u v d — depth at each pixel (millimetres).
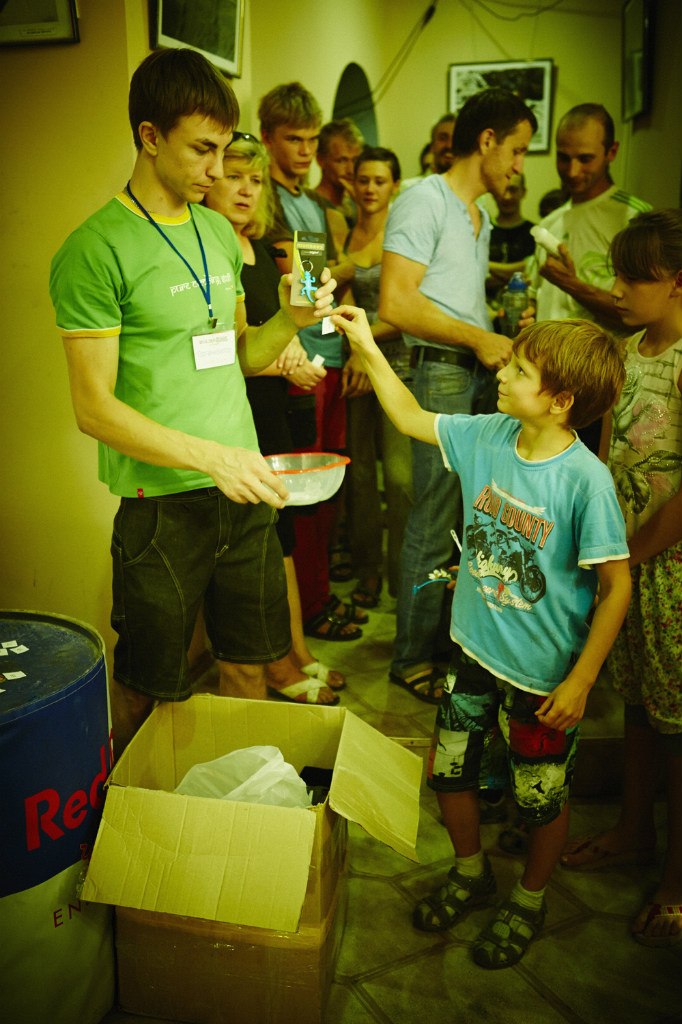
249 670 1951
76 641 1479
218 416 1661
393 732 2432
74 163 2119
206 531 1692
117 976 1493
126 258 1473
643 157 5391
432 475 2479
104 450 1661
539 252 3195
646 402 1683
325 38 4848
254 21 3629
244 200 2234
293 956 1390
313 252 1651
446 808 1693
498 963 1615
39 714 1222
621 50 6113
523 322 2662
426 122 7105
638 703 1819
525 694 1536
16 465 2348
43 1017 1349
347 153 3855
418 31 6875
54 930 1328
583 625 1515
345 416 3281
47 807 1269
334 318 1646
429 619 2617
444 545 2568
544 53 6781
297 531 2984
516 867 1913
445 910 1719
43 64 2066
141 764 1612
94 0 2004
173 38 2307
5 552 2416
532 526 1464
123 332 1538
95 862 1333
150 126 1449
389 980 1593
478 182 2352
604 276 3020
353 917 1755
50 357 2252
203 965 1437
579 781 2160
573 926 1745
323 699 2574
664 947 1688
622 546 1395
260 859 1314
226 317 1665
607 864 1920
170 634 1684
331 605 3191
